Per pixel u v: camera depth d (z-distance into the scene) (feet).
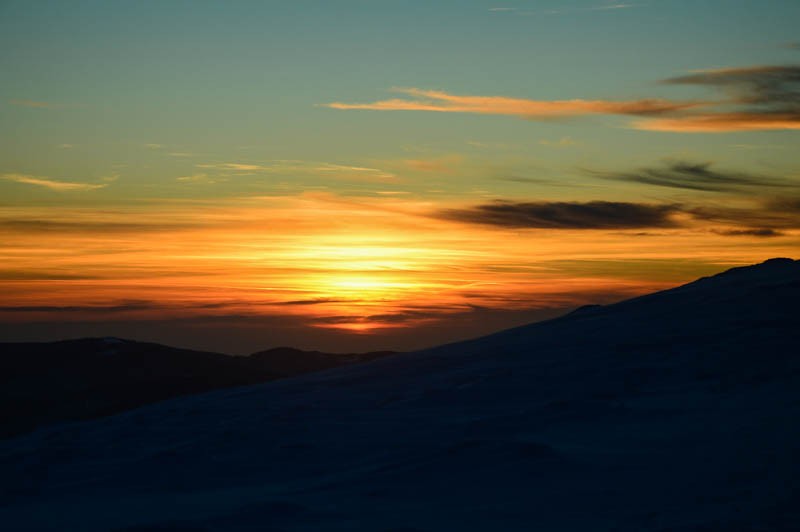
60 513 29.30
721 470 25.96
